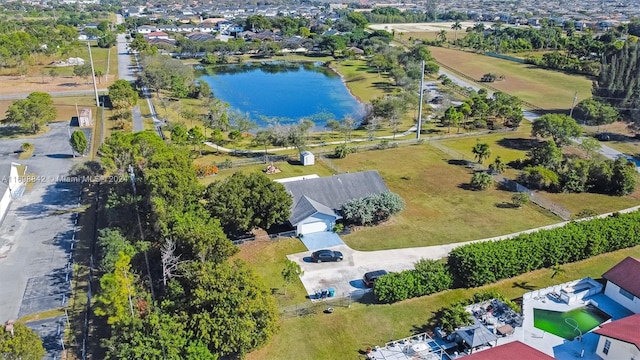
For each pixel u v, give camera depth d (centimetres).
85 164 7506
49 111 9556
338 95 14012
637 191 7288
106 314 4047
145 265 4719
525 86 14275
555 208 6538
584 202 6894
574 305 4628
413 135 9869
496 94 11762
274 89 14588
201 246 4288
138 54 17638
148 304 3956
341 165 8144
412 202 6800
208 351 3503
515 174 7819
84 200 6631
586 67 15750
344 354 3978
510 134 9931
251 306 3675
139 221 5312
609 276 4744
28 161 7962
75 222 6006
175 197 5162
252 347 3722
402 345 4038
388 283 4553
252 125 10381
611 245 5459
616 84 10244
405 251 5528
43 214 6209
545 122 8981
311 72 17238
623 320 4031
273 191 5581
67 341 4028
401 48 19425
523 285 4916
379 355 3922
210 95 12838
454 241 5762
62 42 17900
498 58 18938
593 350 4038
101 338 4009
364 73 16400
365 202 6050
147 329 3559
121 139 6362
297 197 6088
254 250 5462
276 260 5297
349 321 4362
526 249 4969
